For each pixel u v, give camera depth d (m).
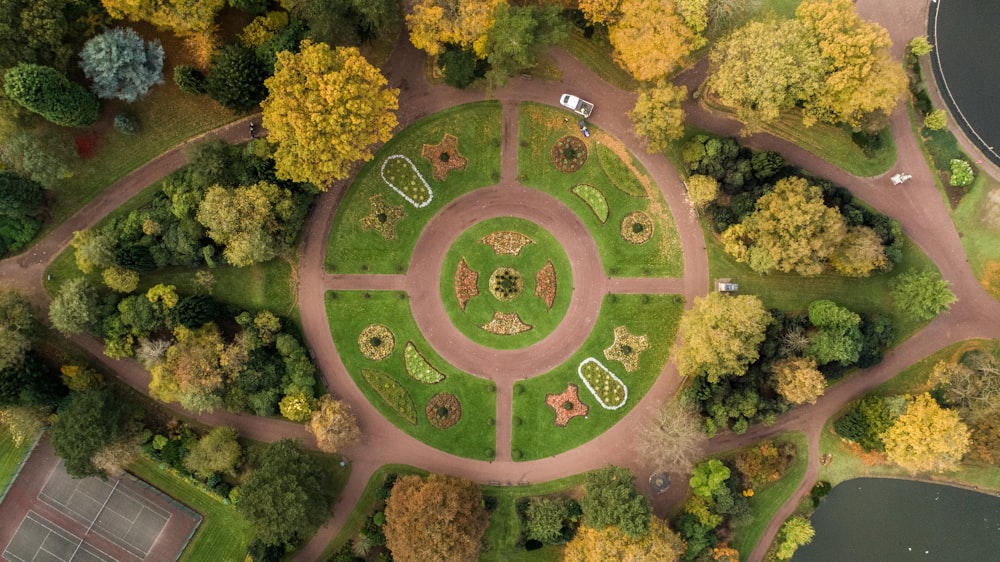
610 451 75.56
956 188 73.31
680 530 71.25
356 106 63.59
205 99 74.81
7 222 71.81
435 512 65.81
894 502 74.88
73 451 67.00
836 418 74.50
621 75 75.69
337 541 75.31
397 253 76.25
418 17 66.00
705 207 74.62
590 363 75.94
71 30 67.00
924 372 73.88
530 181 76.38
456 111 76.12
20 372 68.50
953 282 73.56
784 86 66.00
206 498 75.69
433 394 76.19
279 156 67.31
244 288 75.44
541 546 74.81
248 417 75.69
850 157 74.06
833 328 69.50
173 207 70.50
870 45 65.56
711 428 70.81
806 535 72.94
